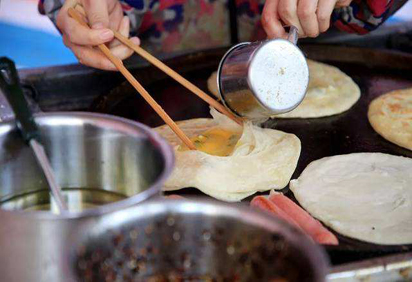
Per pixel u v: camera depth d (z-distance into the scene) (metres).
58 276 1.14
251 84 1.86
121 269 1.12
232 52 1.97
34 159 1.51
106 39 2.12
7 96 1.46
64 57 4.32
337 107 2.46
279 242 1.08
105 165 1.53
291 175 2.00
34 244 1.13
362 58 2.90
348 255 1.60
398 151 2.21
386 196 1.87
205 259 1.16
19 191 1.53
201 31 3.33
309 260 1.02
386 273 1.40
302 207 1.84
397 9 2.88
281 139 2.18
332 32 3.14
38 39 4.47
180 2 3.20
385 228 1.71
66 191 1.56
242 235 1.13
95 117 1.51
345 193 1.89
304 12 2.12
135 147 1.46
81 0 2.33
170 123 2.01
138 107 2.51
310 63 2.87
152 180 1.44
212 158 2.01
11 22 4.66
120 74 2.65
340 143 2.26
